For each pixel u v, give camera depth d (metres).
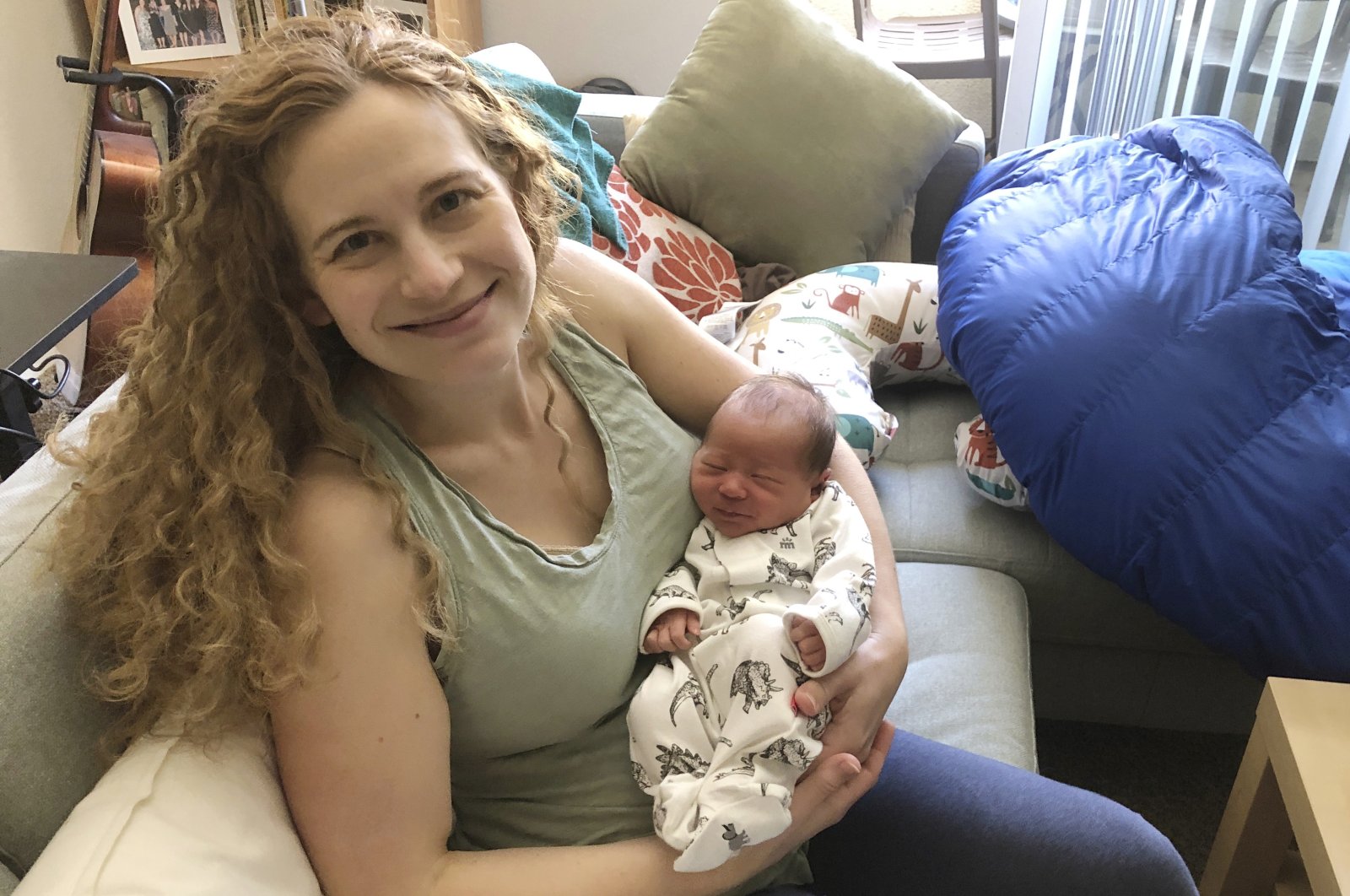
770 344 1.60
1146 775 1.61
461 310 0.73
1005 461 1.45
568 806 0.87
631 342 1.05
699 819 0.79
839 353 1.61
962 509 1.52
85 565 0.75
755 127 1.89
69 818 0.68
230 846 0.67
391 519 0.75
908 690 1.24
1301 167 2.11
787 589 0.95
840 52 1.93
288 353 0.78
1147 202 1.49
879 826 0.94
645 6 2.86
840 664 0.87
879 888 0.93
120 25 2.27
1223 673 1.49
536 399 0.91
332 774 0.72
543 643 0.80
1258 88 2.11
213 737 0.73
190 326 0.75
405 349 0.73
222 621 0.71
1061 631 1.49
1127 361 1.31
